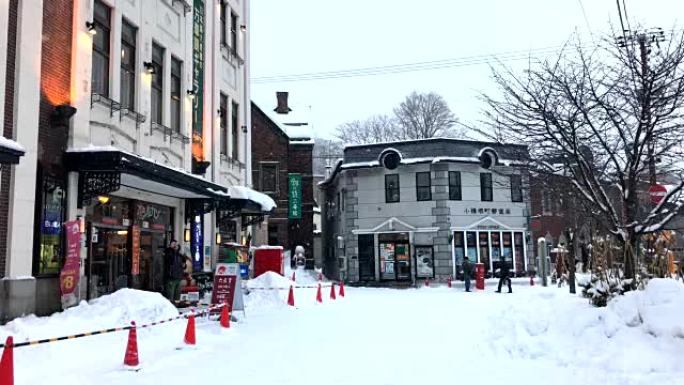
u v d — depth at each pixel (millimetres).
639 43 10680
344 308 17859
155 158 17328
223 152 23969
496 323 12281
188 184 16328
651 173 11023
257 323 13969
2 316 11102
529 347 9570
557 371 8047
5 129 11531
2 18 11398
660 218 11336
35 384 7035
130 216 16484
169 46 18750
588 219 16359
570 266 20719
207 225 21781
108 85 15281
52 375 7570
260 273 24594
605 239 12477
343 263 33188
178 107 19547
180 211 19578
